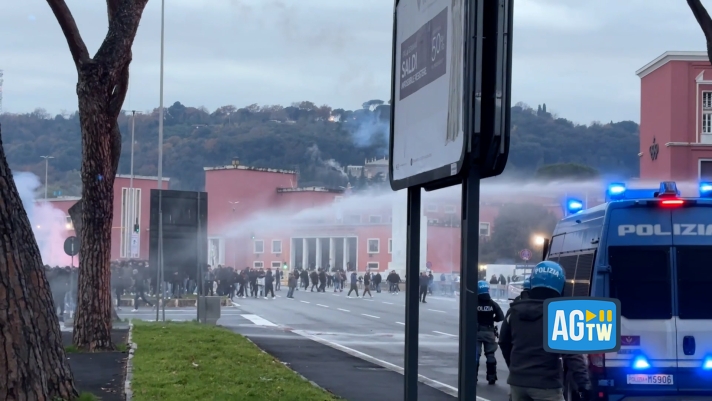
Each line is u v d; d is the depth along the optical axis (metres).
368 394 12.29
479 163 6.23
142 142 181.88
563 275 6.51
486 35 6.29
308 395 11.20
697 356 9.60
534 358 6.27
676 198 9.73
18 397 6.71
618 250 9.73
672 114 47.97
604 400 9.59
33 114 150.50
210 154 177.38
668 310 9.66
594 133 135.00
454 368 16.86
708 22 12.54
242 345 17.53
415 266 7.92
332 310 38.91
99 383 11.76
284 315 34.38
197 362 14.11
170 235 25.52
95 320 15.60
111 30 15.12
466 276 6.19
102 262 15.68
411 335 7.84
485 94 6.27
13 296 6.80
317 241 94.38
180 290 45.16
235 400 10.39
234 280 53.41
